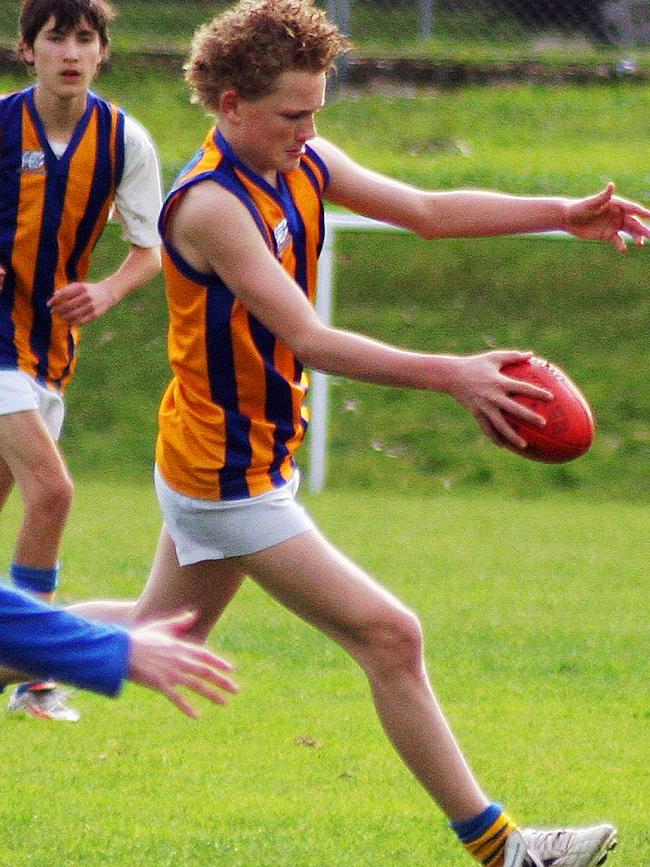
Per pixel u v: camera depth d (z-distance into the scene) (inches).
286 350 542.6
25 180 781.9
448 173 2239.2
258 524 536.7
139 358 1985.7
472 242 2183.8
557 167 2295.8
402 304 2066.9
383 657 525.0
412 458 1833.2
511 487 1780.3
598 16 2677.2
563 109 2529.5
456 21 2679.6
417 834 628.7
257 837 618.8
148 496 1660.9
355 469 1806.1
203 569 565.0
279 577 535.8
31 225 783.1
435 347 1983.3
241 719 807.1
